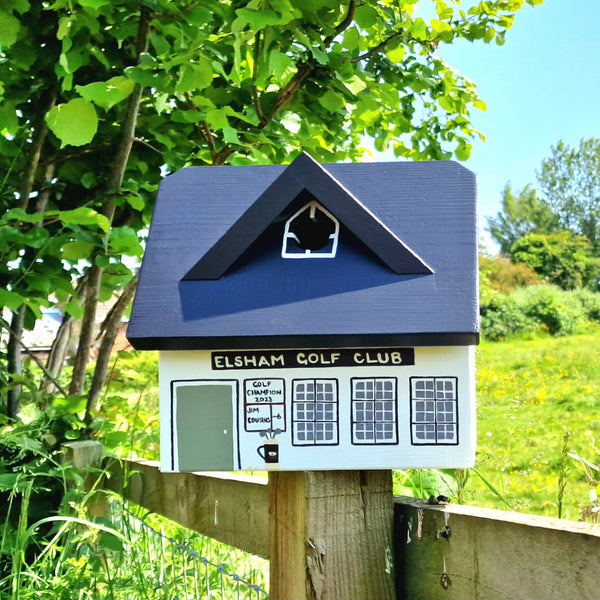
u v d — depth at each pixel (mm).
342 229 1562
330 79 2707
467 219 1560
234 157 2822
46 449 2592
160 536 2389
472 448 1446
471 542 1374
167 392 1498
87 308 2797
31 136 2982
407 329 1388
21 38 2586
